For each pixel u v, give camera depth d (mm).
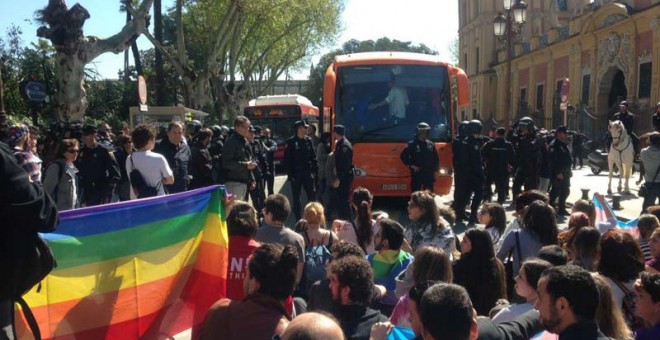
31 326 3020
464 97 13461
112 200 8586
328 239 6070
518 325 3504
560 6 50656
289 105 27859
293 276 3418
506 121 21453
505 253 5820
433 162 12172
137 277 4625
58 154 7336
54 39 14352
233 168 9555
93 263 4410
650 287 3584
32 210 2699
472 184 12555
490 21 54281
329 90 13367
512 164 14094
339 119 13375
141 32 16516
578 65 36500
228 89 38438
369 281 3654
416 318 3176
